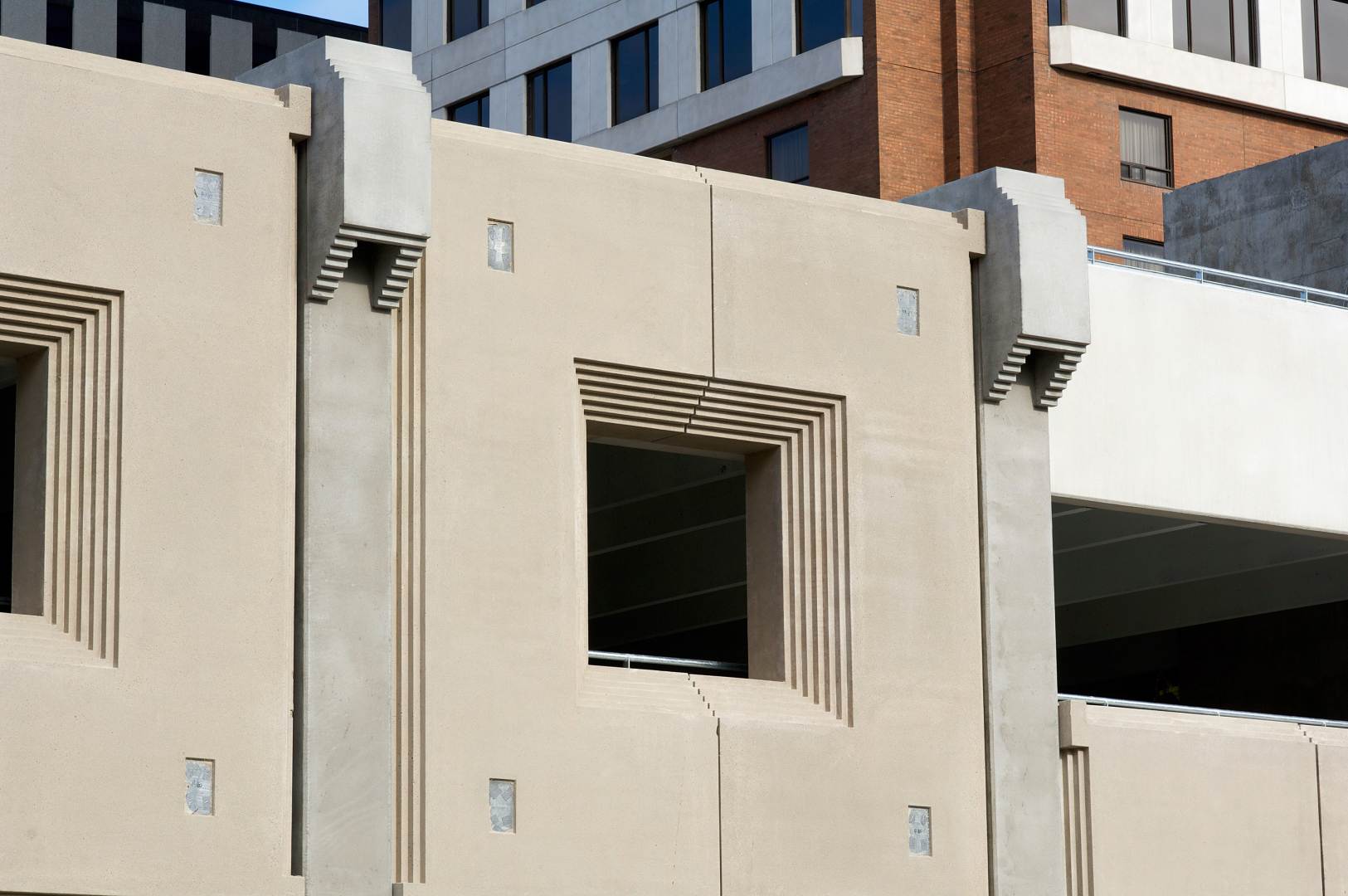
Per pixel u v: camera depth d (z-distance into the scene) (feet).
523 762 88.17
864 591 97.35
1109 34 198.90
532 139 92.89
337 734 84.02
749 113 204.74
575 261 92.58
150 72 84.38
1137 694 153.07
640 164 95.45
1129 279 111.24
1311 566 135.03
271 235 85.51
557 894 87.86
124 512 81.20
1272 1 210.38
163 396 82.53
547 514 90.48
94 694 79.71
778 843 93.45
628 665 94.22
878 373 99.55
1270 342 115.24
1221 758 107.34
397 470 87.61
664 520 126.11
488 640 88.12
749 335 96.37
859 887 94.94
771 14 204.44
